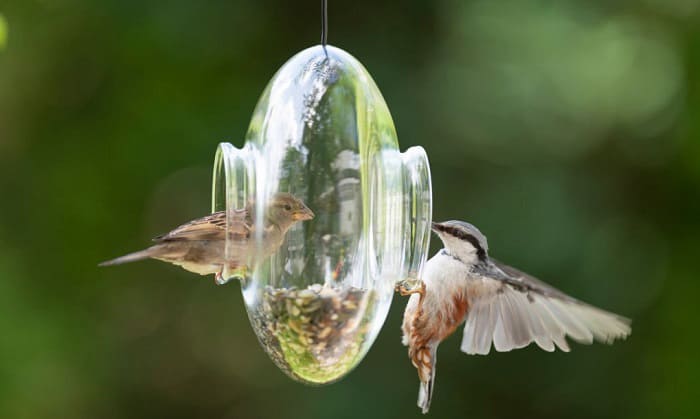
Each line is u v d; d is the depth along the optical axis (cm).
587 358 1492
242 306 1598
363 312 656
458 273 779
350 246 650
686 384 1489
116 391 1545
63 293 1539
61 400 1484
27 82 1565
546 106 1478
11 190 1553
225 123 1491
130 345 1575
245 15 1502
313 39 1496
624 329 682
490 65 1469
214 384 1606
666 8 1558
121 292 1566
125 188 1538
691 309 1521
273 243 651
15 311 1484
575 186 1472
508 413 1474
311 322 653
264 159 658
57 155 1560
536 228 1438
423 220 685
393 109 1428
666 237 1551
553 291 702
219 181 692
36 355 1474
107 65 1544
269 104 673
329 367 672
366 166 660
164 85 1541
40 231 1547
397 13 1474
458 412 1454
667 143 1545
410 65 1456
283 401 1548
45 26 1551
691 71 1535
